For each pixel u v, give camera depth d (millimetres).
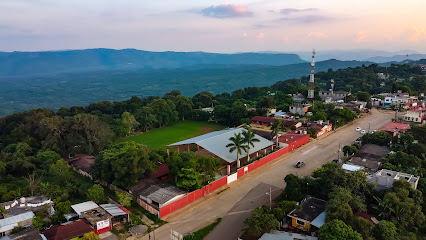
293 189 51625
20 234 42656
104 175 60906
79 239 41312
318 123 110312
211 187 59906
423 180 53406
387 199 45812
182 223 48656
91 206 51000
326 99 160750
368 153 70312
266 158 75562
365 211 46125
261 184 63188
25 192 57469
